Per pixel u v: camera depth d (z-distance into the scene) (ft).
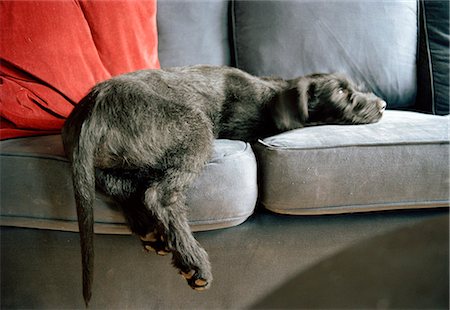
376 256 2.15
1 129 4.68
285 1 6.65
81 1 5.61
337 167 4.46
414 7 6.88
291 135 4.76
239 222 4.46
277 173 4.44
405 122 5.21
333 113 5.63
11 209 4.37
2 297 4.68
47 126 4.94
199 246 4.24
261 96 5.46
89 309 4.68
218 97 5.19
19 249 4.59
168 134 4.31
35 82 5.07
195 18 6.79
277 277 4.72
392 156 4.54
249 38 6.71
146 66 6.16
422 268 2.06
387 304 1.89
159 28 6.73
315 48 6.62
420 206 4.74
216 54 6.88
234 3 6.89
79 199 3.93
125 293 4.66
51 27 5.24
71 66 5.30
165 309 4.70
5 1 5.08
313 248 4.73
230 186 4.27
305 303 2.07
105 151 4.12
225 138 5.32
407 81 6.79
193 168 4.25
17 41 5.04
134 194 4.27
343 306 1.96
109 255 4.58
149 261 4.60
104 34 5.75
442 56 6.63
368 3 6.72
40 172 4.29
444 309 1.88
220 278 4.64
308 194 4.47
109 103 4.13
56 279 4.65
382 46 6.67
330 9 6.65
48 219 4.38
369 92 6.16
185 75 5.02
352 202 4.58
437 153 4.60
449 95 6.59
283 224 4.68
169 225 4.13
